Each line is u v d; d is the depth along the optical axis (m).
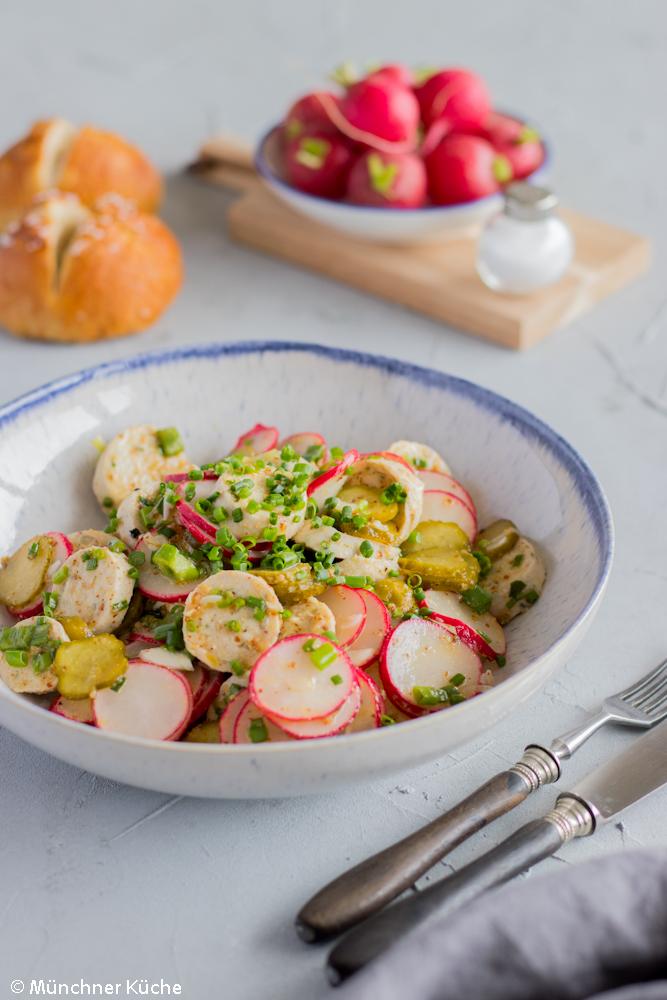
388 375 0.69
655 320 0.85
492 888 0.52
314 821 0.57
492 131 0.91
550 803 0.57
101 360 0.83
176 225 0.95
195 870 0.55
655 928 0.49
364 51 1.19
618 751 0.59
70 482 0.67
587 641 0.64
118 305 0.82
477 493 0.67
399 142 0.88
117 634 0.60
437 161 0.88
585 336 0.84
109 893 0.55
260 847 0.56
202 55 1.19
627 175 0.99
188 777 0.52
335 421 0.70
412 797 0.58
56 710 0.57
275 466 0.62
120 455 0.67
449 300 0.85
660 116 1.07
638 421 0.77
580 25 1.22
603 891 0.49
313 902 0.52
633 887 0.49
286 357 0.70
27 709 0.53
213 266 0.91
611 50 1.18
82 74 1.16
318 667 0.55
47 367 0.82
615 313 0.86
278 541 0.59
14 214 0.89
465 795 0.58
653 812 0.57
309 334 0.85
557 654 0.54
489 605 0.62
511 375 0.81
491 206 0.86
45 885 0.55
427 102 0.90
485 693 0.53
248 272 0.91
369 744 0.52
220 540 0.59
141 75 1.16
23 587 0.61
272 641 0.56
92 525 0.67
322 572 0.59
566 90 1.11
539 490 0.64
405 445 0.66
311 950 0.53
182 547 0.61
